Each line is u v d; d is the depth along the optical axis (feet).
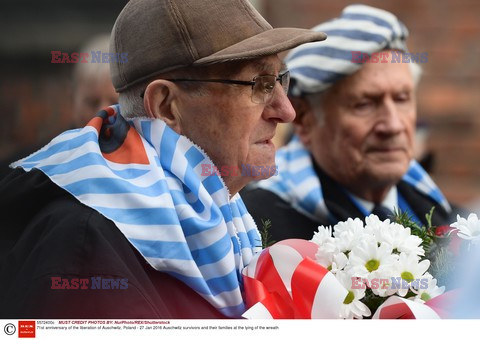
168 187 10.93
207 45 11.30
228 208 11.50
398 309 10.53
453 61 27.35
